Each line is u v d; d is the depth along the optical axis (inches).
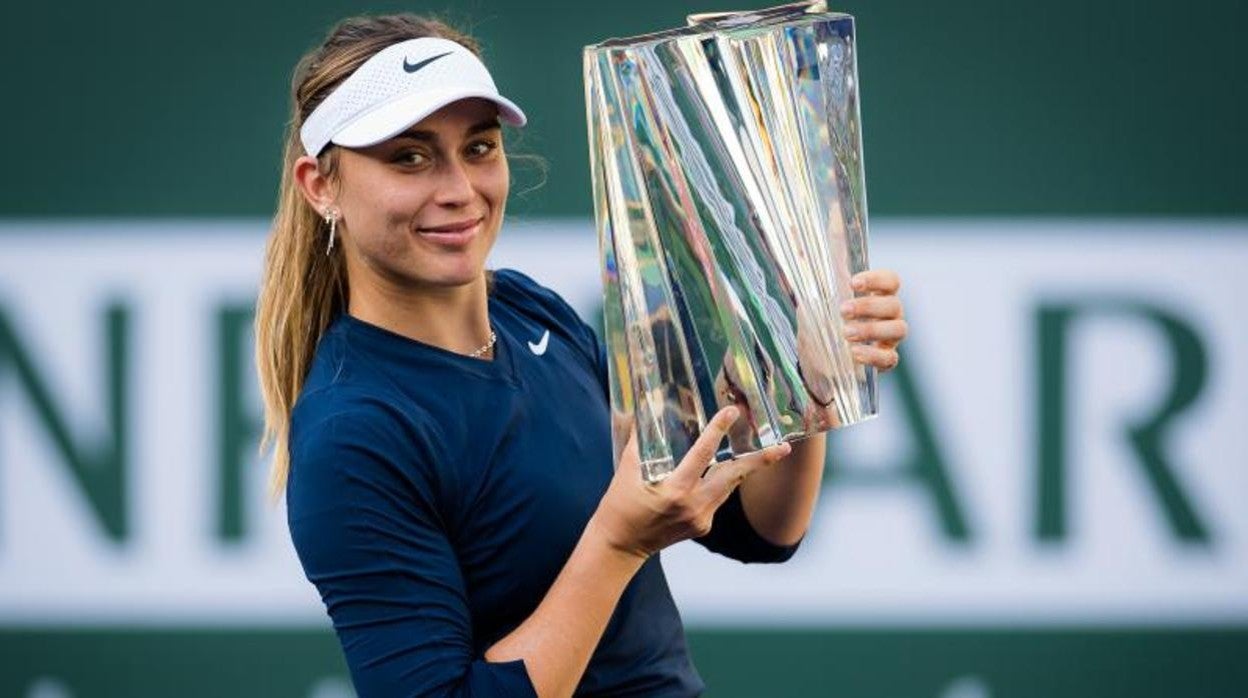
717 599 621.6
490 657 290.7
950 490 620.1
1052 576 618.2
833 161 290.5
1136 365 618.5
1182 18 621.3
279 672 621.9
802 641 621.0
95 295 619.8
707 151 282.4
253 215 622.8
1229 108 620.4
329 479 286.8
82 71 622.5
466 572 302.5
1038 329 621.0
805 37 288.4
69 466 617.3
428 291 302.2
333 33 302.0
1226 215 620.1
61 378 617.9
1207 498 617.0
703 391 282.5
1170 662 617.6
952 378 620.4
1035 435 619.2
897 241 623.2
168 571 619.8
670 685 321.4
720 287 283.0
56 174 620.7
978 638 618.8
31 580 618.2
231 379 620.7
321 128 292.4
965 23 623.8
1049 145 622.5
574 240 621.3
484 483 299.9
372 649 287.0
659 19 622.8
